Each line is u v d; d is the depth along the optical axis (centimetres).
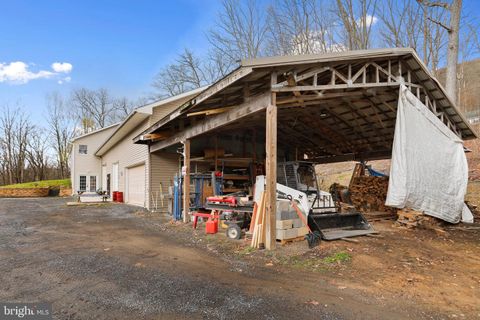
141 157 1403
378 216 930
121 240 675
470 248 558
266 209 556
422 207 729
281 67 546
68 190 2566
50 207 1466
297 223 609
